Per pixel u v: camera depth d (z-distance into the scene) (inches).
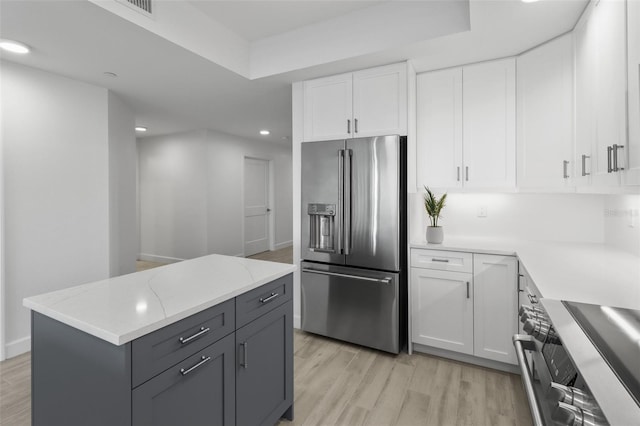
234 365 57.8
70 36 86.0
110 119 132.2
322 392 84.7
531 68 91.7
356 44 98.7
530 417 74.5
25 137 105.6
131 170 153.9
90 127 123.9
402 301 105.8
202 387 51.7
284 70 111.3
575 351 31.6
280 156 289.0
